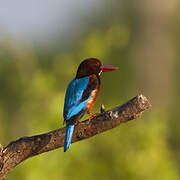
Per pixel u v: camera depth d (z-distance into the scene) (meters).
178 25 22.09
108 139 12.62
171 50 22.25
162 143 12.41
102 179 12.40
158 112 13.72
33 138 7.52
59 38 25.61
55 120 12.29
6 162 7.39
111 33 14.57
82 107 8.88
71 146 12.14
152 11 21.77
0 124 15.56
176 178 12.84
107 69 9.76
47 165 11.96
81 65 9.64
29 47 14.62
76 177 12.25
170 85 22.38
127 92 18.73
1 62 15.05
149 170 12.02
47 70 13.98
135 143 12.42
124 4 22.83
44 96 13.04
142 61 21.73
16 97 14.98
